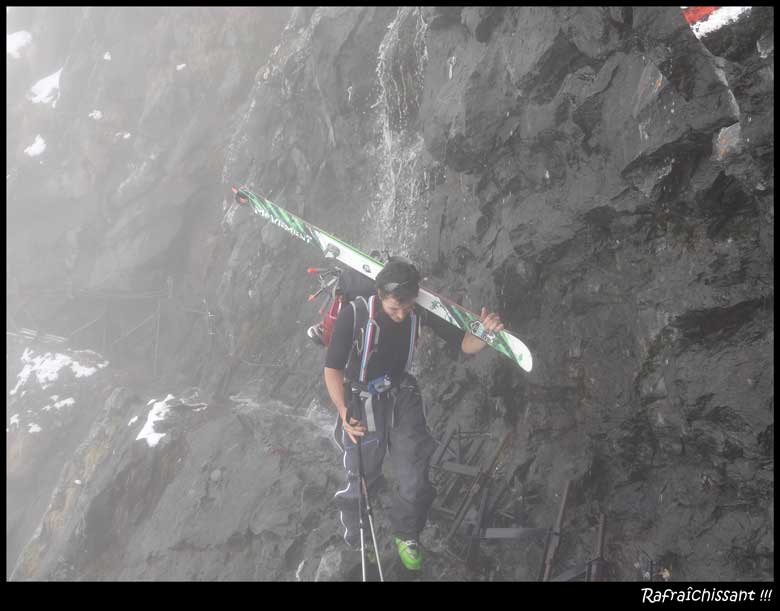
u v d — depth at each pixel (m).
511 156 5.04
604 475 4.36
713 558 3.63
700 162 3.70
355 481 4.02
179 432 7.71
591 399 4.43
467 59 5.57
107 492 7.56
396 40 7.09
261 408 7.65
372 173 8.40
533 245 4.59
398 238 7.26
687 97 3.63
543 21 4.49
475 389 5.57
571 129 4.38
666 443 4.00
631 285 4.21
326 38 8.50
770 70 3.35
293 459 6.42
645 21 3.71
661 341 3.94
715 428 3.66
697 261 3.78
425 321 3.92
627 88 3.96
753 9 3.31
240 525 5.93
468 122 5.09
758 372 3.49
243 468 6.55
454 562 4.52
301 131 9.68
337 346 3.70
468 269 5.59
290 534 5.58
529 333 4.86
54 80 14.07
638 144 3.83
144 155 12.32
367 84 8.23
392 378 3.88
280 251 9.48
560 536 4.12
